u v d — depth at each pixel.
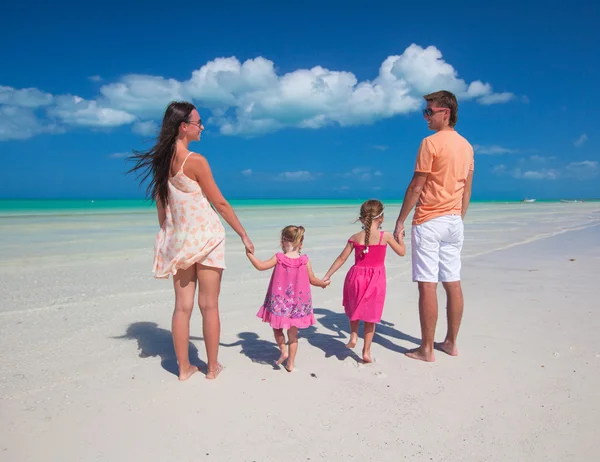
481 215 27.84
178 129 3.63
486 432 2.93
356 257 4.27
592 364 4.02
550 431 2.94
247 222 19.19
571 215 28.38
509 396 3.43
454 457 2.66
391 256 10.12
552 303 6.06
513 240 13.27
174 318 3.73
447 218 4.13
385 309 5.98
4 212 25.14
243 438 2.85
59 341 4.56
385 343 4.70
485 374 3.84
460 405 3.29
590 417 3.11
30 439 2.81
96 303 5.94
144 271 8.09
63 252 10.01
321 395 3.46
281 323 3.86
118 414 3.14
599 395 3.43
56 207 33.06
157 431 2.93
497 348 4.44
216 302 3.76
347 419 3.09
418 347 4.57
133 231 14.62
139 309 5.73
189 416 3.12
